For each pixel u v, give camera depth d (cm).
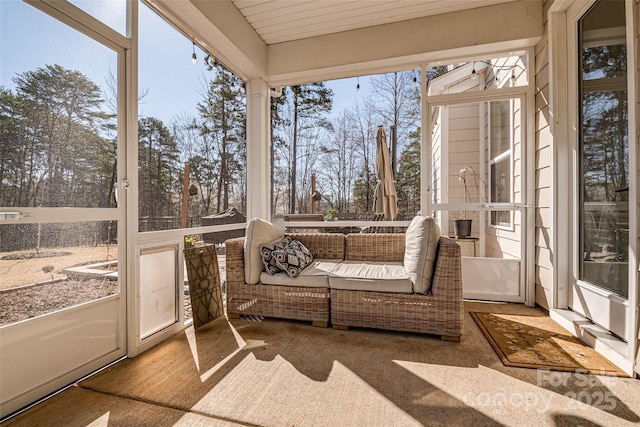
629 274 169
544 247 275
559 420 131
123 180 193
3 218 131
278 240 290
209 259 263
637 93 163
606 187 205
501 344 205
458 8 297
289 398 147
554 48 253
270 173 385
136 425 129
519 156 304
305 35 340
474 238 318
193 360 188
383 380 163
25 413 136
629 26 169
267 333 232
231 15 285
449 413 136
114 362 185
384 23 321
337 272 250
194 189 266
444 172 329
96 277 176
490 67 325
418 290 222
